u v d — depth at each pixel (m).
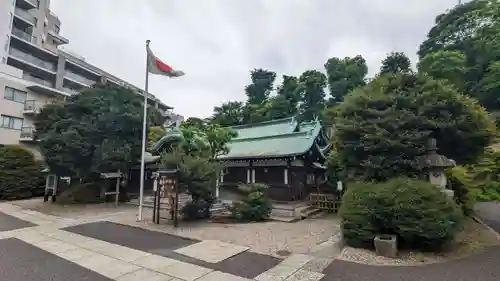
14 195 19.39
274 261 6.76
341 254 7.27
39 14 39.03
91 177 17.48
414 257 6.95
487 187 19.16
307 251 7.68
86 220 12.14
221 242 8.52
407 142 9.26
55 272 5.97
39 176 21.09
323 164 19.80
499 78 30.28
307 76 46.94
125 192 18.84
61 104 17.94
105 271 6.05
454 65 33.00
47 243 8.36
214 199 13.06
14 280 5.50
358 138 10.27
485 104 31.92
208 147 14.75
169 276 5.77
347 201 8.33
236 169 18.75
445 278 5.58
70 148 16.11
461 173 12.84
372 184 8.43
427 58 35.59
